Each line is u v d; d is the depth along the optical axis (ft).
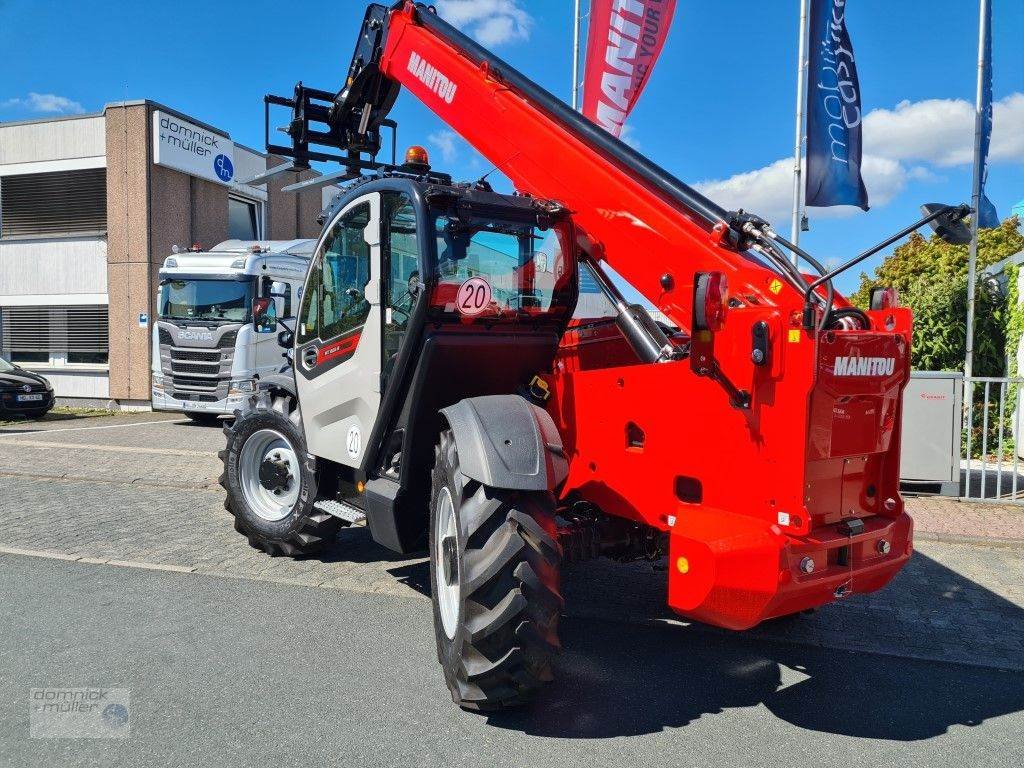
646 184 13.23
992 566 17.90
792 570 9.61
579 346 15.97
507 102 15.58
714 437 10.45
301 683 11.47
